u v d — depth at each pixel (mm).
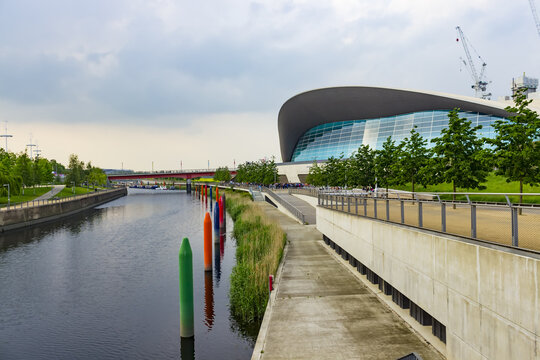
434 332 11156
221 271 25500
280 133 122625
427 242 10078
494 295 7176
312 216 43094
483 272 7527
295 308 14383
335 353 10617
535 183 20297
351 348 10875
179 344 14938
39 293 21844
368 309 14055
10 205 55406
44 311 18953
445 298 9133
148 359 13930
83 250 33938
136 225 50344
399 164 34719
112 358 14148
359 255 17453
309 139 106562
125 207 80938
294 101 101688
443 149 24719
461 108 74688
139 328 16703
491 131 67562
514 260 6602
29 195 85062
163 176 155125
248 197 77812
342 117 98125
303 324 12805
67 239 39875
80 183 119500
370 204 17344
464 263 8227
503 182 43812
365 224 16297
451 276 8805
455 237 8852
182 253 15000
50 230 46625
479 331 7703
